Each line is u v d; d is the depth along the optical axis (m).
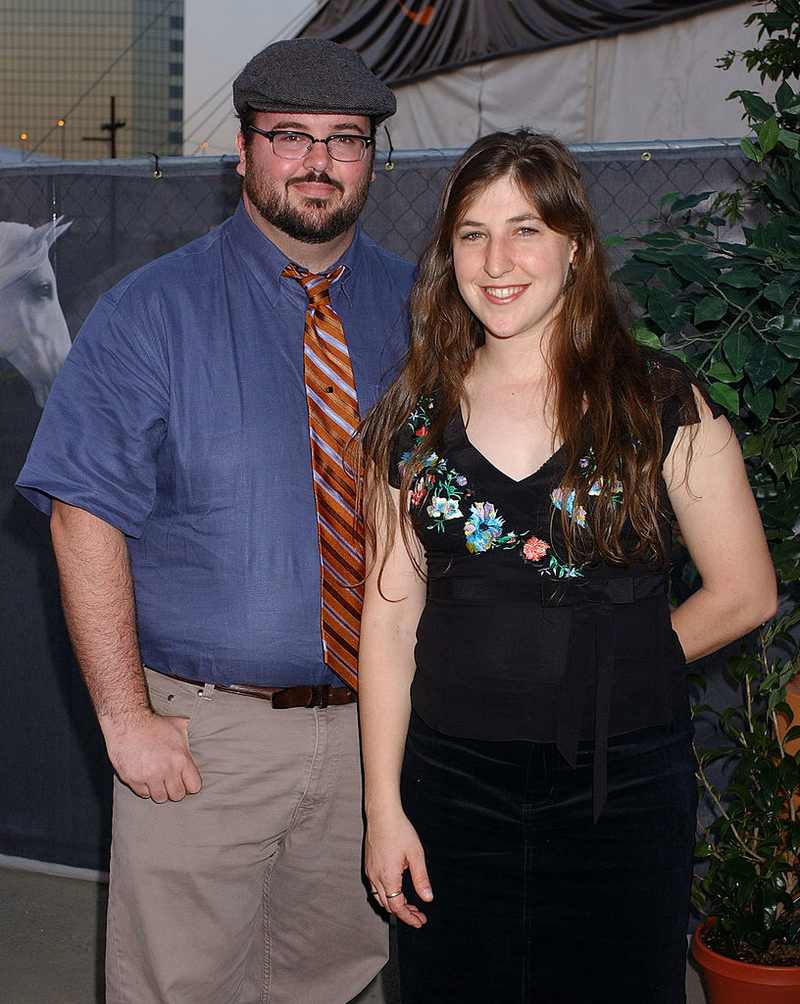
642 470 1.51
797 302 1.96
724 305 1.92
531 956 1.61
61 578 1.86
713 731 2.86
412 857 1.65
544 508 1.54
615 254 2.80
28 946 2.97
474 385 1.65
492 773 1.57
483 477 1.57
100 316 1.88
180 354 1.87
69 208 3.11
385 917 2.16
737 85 4.13
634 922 1.56
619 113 4.41
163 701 1.93
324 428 1.91
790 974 2.31
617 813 1.54
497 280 1.56
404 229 2.99
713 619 1.63
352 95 1.83
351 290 2.01
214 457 1.87
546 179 1.54
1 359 3.17
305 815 2.00
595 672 1.53
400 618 1.70
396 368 1.96
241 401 1.88
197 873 1.92
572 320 1.60
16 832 3.35
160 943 1.92
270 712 1.92
